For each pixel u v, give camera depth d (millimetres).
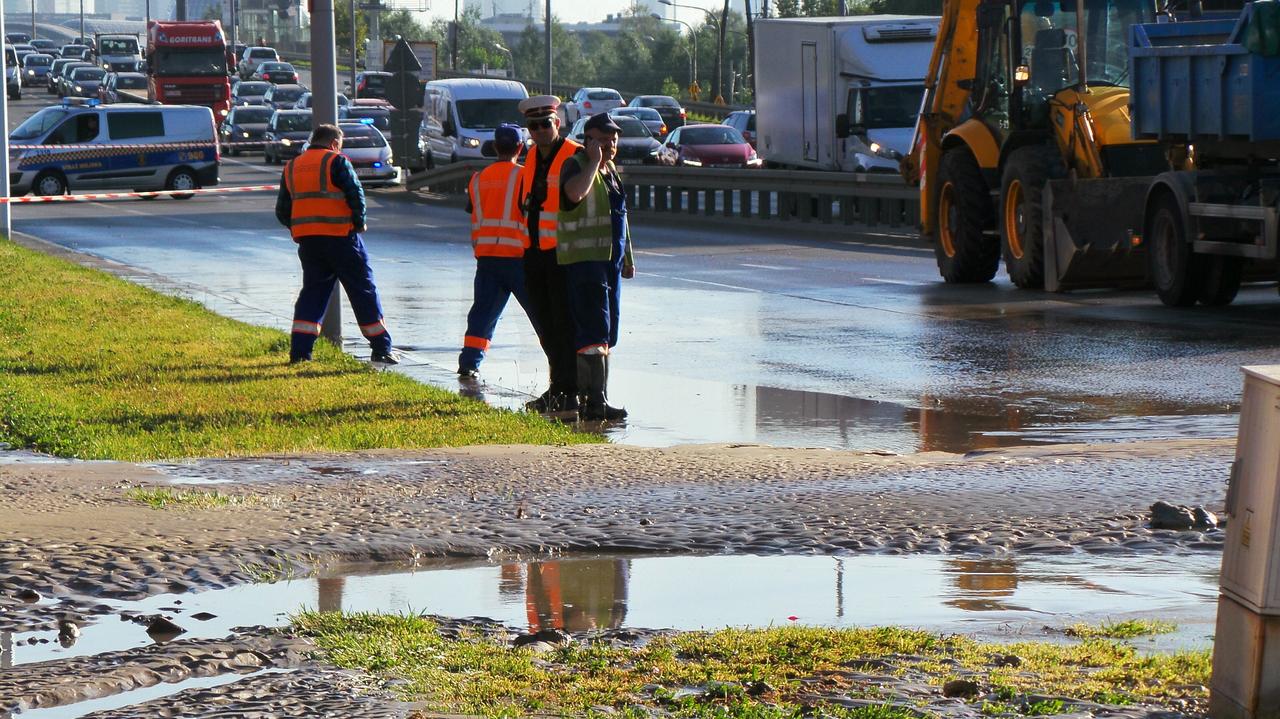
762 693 7773
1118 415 18688
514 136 22250
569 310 19500
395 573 10797
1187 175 28797
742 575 10602
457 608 9797
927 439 17359
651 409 19641
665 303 32062
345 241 22859
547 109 19406
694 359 24141
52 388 19922
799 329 27656
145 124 70625
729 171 58531
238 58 194125
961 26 36719
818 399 20328
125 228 54469
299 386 20328
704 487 13508
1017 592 9984
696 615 9555
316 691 7848
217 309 30703
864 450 16516
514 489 13422
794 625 9227
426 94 83812
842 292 34000
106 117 70188
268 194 73125
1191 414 18609
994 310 29984
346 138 77000
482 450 15539
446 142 80062
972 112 35406
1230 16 32062
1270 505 7121
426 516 12250
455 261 42438
